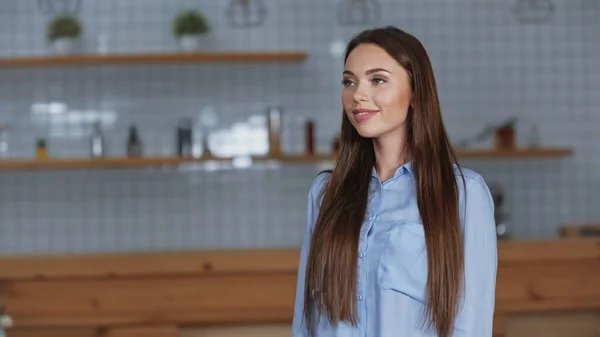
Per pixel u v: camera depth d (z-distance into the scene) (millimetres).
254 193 5465
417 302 1823
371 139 1991
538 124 5523
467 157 5355
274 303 3924
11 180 5406
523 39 5504
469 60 5480
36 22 5367
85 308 3883
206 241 5457
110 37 5375
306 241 2057
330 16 5445
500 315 3961
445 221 1808
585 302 4000
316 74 5438
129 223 5438
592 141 5559
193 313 3902
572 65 5531
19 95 5367
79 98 5387
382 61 1830
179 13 5375
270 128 5152
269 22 5422
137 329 3895
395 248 1829
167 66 5395
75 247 5426
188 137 5238
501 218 5297
